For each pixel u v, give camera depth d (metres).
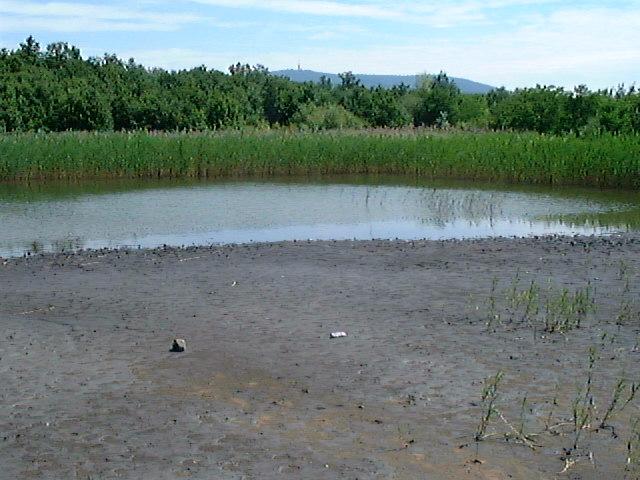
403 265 13.30
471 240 15.92
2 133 40.84
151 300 10.95
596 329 9.33
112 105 51.41
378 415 6.71
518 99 46.22
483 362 8.11
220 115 54.28
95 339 9.07
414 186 28.48
